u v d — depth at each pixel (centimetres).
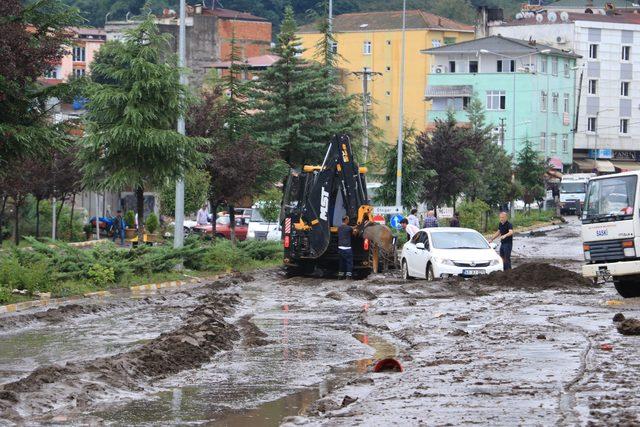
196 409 1658
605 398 1545
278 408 1669
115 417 1588
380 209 6166
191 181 6253
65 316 2991
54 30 3444
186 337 2356
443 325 2705
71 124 3550
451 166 7619
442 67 14512
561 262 5488
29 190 6262
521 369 1870
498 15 16475
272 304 3469
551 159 14600
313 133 6688
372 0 18562
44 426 1512
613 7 17112
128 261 4253
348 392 1747
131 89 4262
